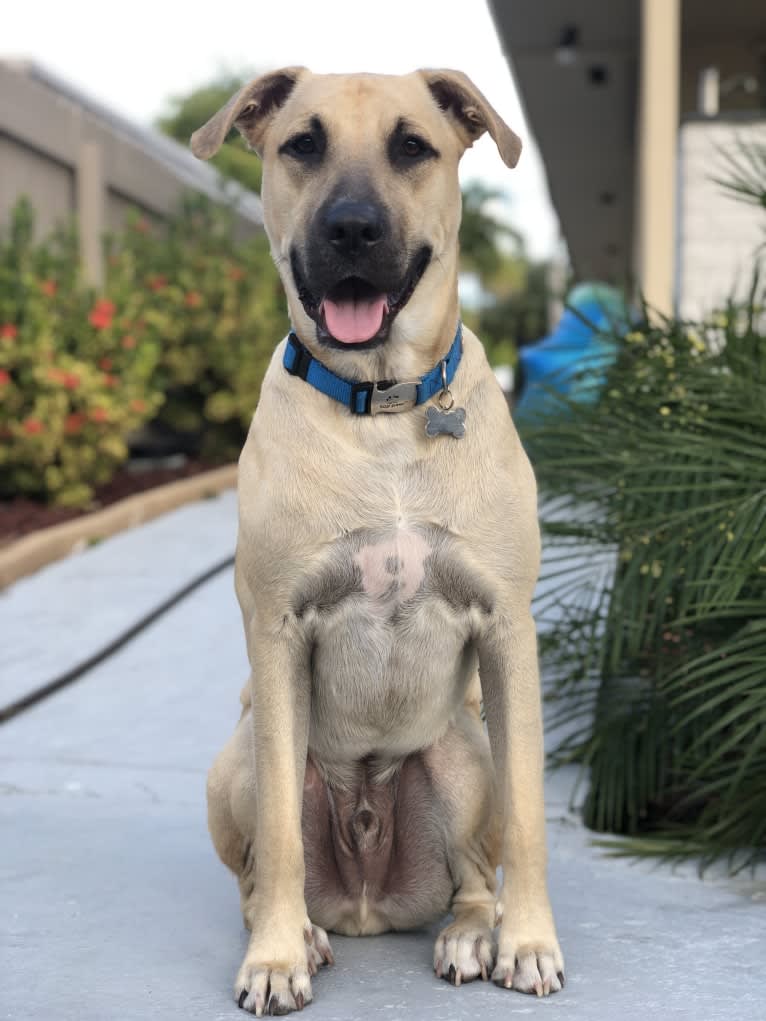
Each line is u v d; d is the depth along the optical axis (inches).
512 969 34.5
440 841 39.1
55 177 149.3
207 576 94.7
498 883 44.3
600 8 149.8
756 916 39.9
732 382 52.7
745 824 45.7
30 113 139.0
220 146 38.7
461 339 37.8
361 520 35.6
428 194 37.4
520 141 39.5
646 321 59.1
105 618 83.7
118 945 37.7
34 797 53.4
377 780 39.2
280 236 38.5
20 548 97.3
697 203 116.6
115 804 52.6
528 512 36.5
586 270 308.7
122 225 169.2
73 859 45.7
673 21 109.5
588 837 48.4
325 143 37.3
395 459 35.6
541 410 62.8
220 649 77.2
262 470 36.1
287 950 34.2
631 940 37.9
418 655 36.9
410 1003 33.6
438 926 40.9
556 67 175.0
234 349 156.7
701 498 51.0
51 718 65.1
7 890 42.3
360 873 39.4
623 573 54.2
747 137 115.7
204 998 33.9
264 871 35.0
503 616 36.4
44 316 114.2
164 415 158.6
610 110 195.3
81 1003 33.5
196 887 43.1
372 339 35.4
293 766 35.6
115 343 118.6
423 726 38.2
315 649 37.3
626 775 51.1
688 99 161.6
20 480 116.5
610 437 54.8
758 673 47.1
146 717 64.9
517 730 36.2
